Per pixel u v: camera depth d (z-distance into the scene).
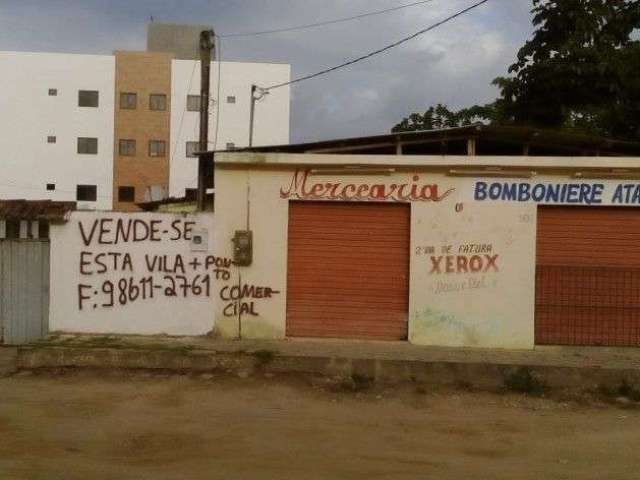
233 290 11.07
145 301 11.13
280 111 48.38
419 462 6.36
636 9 18.05
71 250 11.14
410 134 10.95
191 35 51.47
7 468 5.94
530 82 18.70
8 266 11.15
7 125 47.75
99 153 48.41
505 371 9.33
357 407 8.30
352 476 5.89
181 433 7.09
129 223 11.11
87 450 6.49
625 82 17.94
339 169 10.85
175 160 48.59
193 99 48.59
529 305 10.80
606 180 10.72
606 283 10.86
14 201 11.21
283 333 11.05
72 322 11.15
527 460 6.51
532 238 10.80
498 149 11.89
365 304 11.09
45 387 8.89
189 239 11.08
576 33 18.06
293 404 8.34
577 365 9.43
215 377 9.39
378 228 11.07
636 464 6.46
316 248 11.10
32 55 47.88
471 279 10.85
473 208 10.84
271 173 11.01
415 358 9.64
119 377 9.37
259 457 6.38
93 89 48.28
